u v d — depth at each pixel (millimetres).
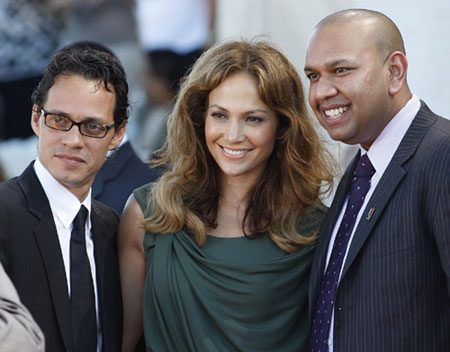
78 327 8023
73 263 8172
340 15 8180
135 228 9281
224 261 8836
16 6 17594
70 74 8125
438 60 13117
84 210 8414
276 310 8742
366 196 8320
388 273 7688
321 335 8305
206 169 9328
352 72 7926
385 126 8219
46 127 8117
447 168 7551
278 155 9297
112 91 8328
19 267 7801
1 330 5957
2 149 17500
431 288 7582
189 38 16922
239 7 14383
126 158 11000
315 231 9125
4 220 7836
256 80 8766
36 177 8266
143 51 17219
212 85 8781
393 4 13320
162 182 9297
